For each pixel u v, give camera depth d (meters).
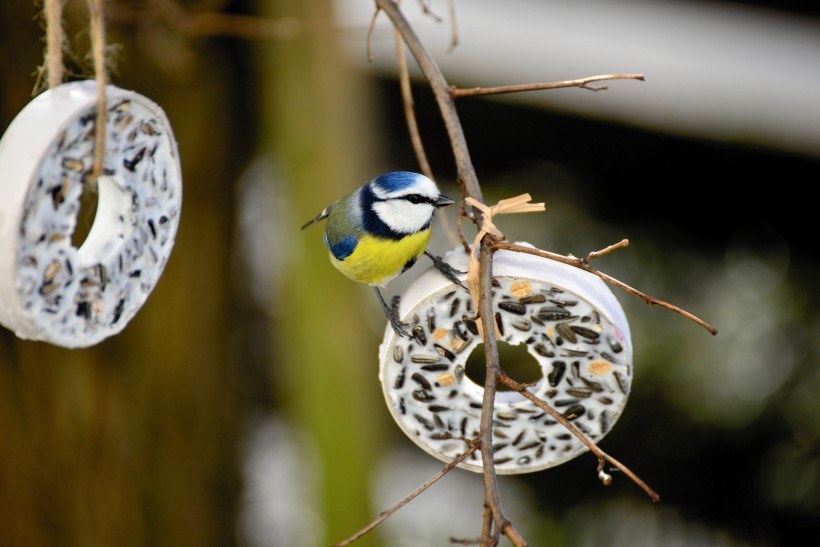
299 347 9.31
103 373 8.75
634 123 11.16
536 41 11.75
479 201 4.50
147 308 9.23
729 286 11.48
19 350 8.36
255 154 11.27
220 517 9.87
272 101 9.21
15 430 8.38
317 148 9.11
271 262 11.11
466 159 4.62
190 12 8.48
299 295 9.26
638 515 11.89
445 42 11.36
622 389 4.97
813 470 10.99
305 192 9.16
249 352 11.34
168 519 9.19
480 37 11.62
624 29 12.38
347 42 9.37
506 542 11.91
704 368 11.10
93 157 4.45
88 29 6.66
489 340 3.93
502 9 12.35
